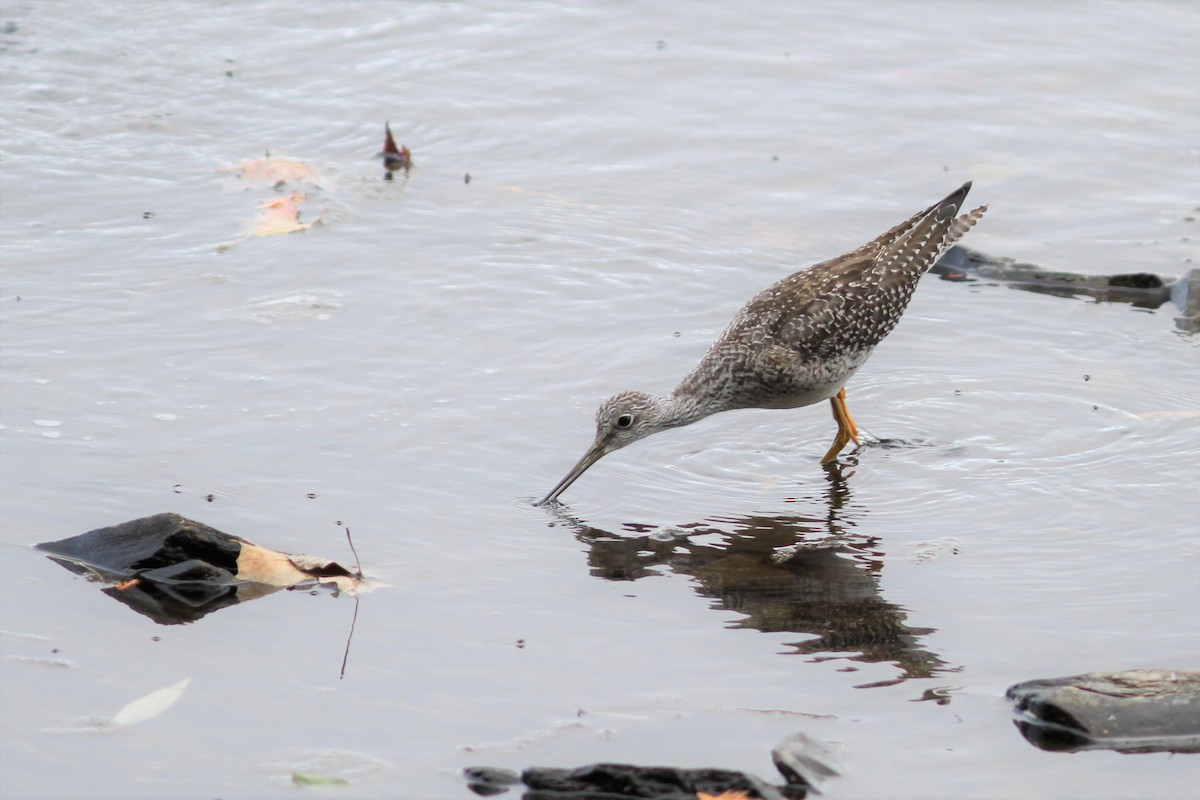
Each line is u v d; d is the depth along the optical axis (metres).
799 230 16.98
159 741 8.45
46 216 16.36
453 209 17.11
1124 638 9.72
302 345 13.94
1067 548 11.00
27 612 9.77
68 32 21.28
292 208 16.78
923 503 11.88
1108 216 17.36
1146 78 20.70
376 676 9.20
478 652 9.52
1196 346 14.52
